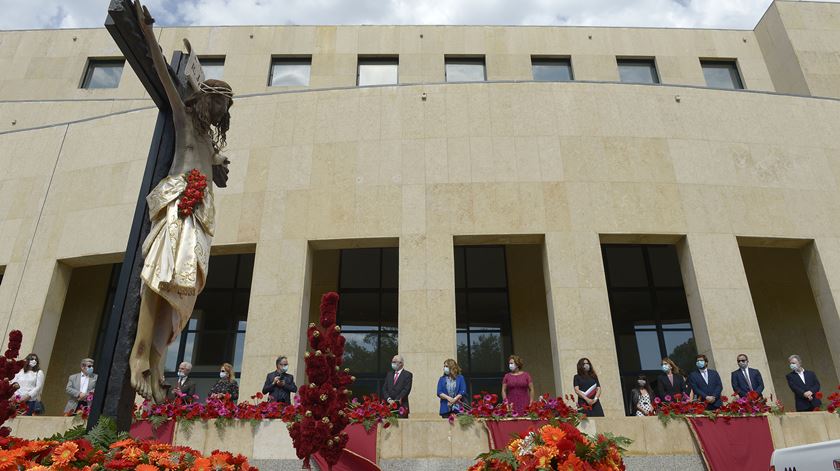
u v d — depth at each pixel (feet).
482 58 71.20
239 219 45.68
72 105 63.98
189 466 11.66
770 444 27.40
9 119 63.10
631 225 44.32
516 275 54.44
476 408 27.76
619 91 49.29
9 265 47.42
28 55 70.13
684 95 49.47
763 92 50.14
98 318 54.13
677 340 52.70
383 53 70.44
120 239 46.29
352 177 46.68
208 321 53.88
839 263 44.11
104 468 10.66
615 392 38.91
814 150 48.06
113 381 13.29
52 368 52.03
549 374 50.80
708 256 43.50
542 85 49.62
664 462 27.09
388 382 32.09
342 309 53.93
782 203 45.80
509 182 45.85
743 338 40.78
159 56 15.02
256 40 70.90
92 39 71.36
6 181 50.96
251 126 49.19
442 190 45.75
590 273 42.57
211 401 27.89
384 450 26.73
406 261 43.45
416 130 48.19
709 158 47.01
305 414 12.78
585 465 12.99
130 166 49.14
